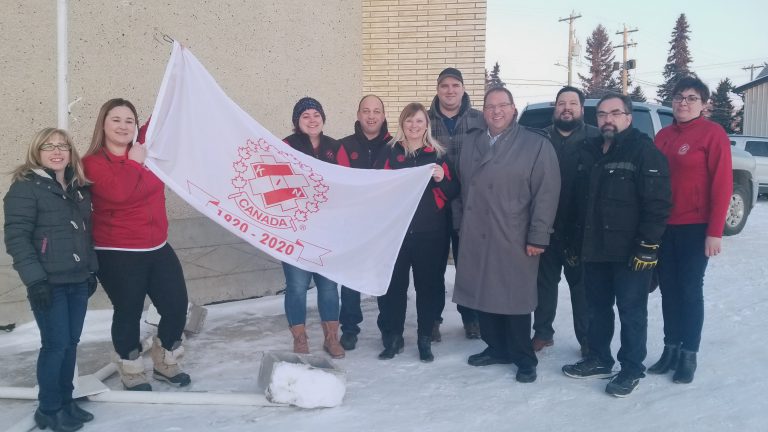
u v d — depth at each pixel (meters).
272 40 6.82
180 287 4.19
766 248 9.52
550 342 5.12
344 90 7.55
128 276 3.95
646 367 4.60
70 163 3.62
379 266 4.37
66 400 3.69
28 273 3.35
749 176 10.98
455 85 5.18
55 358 3.54
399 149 4.86
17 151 5.44
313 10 7.16
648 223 3.95
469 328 5.38
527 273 4.38
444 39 8.13
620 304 4.15
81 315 3.69
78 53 5.67
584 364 4.45
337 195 4.45
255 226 4.19
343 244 4.36
